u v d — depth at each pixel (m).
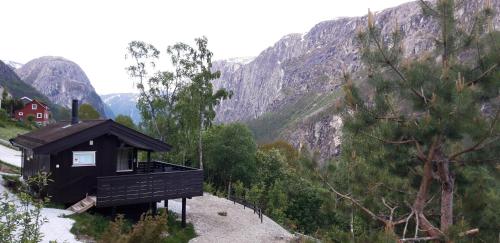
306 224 39.81
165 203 23.59
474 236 10.35
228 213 27.64
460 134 8.97
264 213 32.47
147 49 44.59
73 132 19.33
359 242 9.34
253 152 49.88
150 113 45.91
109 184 18.89
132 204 21.47
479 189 10.79
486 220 10.48
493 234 10.47
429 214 11.74
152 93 45.19
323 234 10.67
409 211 11.86
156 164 26.77
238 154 47.56
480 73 8.97
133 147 22.00
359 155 11.77
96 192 19.09
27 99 102.81
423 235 10.66
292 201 40.94
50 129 24.39
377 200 12.02
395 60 9.60
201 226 23.11
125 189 19.41
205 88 44.00
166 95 45.44
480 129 8.66
